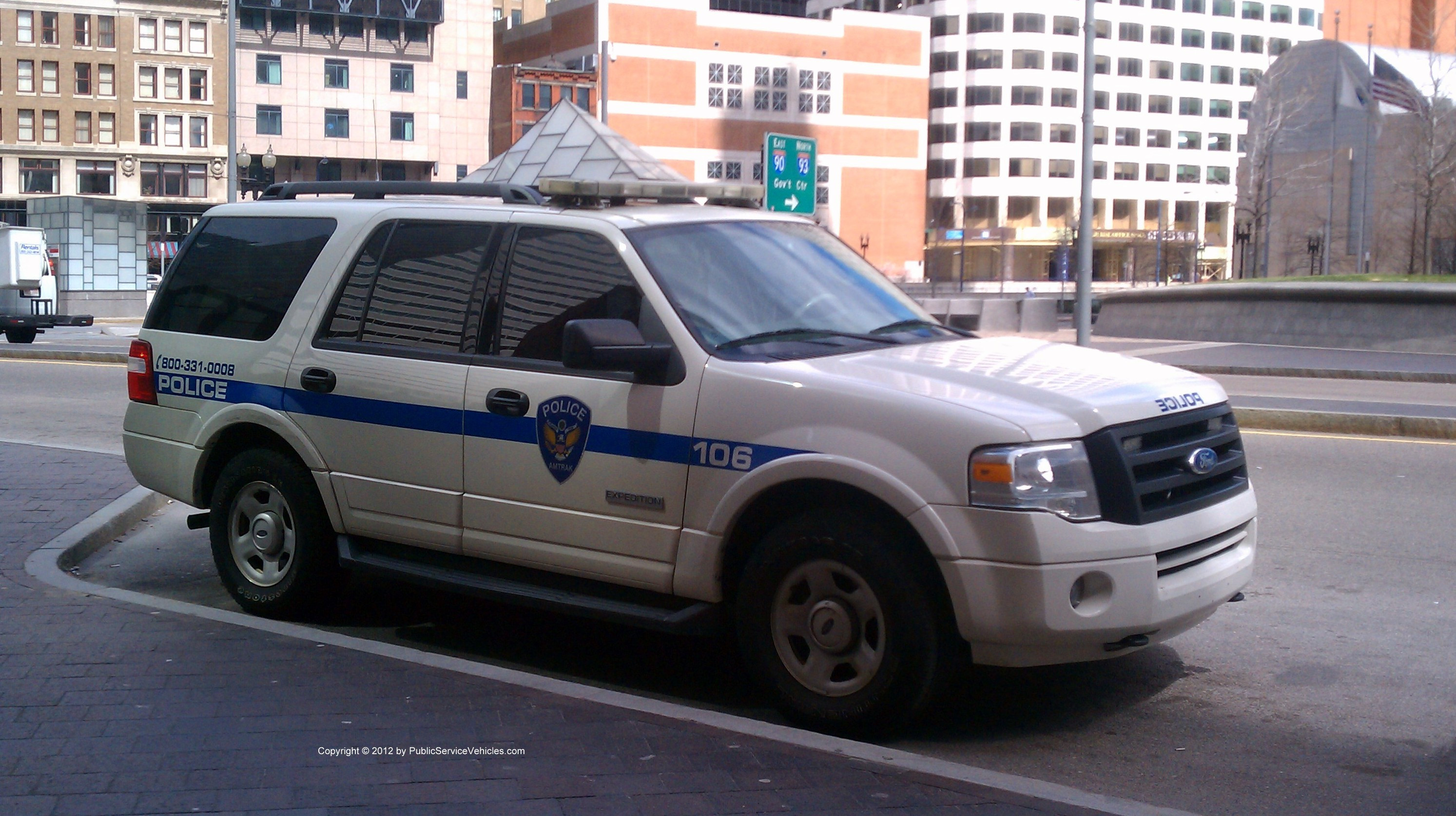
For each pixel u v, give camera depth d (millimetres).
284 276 6008
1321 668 5430
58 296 37500
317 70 86250
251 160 79875
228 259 6270
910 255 94625
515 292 5266
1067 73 102875
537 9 120250
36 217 38438
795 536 4477
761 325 5000
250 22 84375
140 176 82875
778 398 4535
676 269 5020
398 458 5465
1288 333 23922
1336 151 48906
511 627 6027
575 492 4977
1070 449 4215
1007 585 4129
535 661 5531
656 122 84812
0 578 6164
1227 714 4879
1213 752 4496
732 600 4812
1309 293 23625
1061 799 3734
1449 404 14148
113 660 4914
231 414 6000
